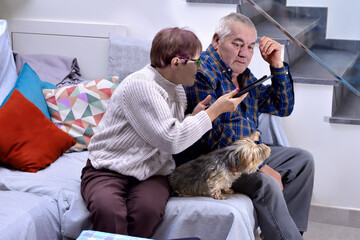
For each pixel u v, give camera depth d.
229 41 2.32
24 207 1.96
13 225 1.83
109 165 2.05
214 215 2.00
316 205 3.27
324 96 3.16
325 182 3.25
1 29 2.93
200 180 2.10
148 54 3.16
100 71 3.41
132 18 3.40
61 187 2.17
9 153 2.44
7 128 2.47
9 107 2.54
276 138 2.96
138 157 2.04
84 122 2.80
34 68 3.17
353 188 3.21
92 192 1.99
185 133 1.94
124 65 3.15
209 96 2.13
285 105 2.54
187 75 2.04
